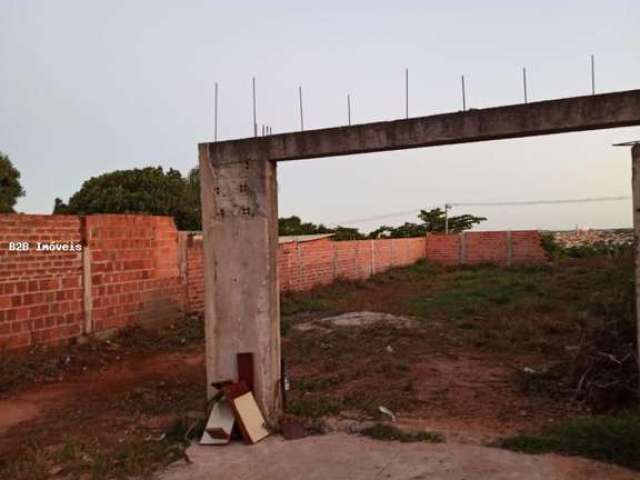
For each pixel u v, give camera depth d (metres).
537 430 5.20
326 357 8.89
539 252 27.55
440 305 14.74
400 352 9.08
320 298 16.92
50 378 8.41
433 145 4.86
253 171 5.33
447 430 5.32
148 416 6.38
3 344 8.80
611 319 6.43
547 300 14.00
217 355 5.46
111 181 24.58
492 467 4.33
